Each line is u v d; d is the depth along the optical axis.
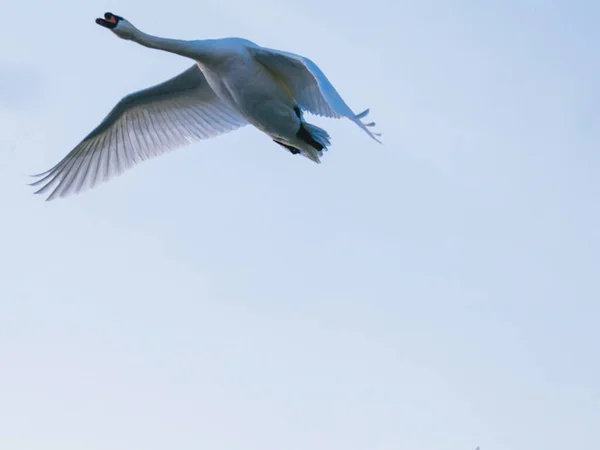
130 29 16.45
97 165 17.97
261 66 16.17
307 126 16.59
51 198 17.81
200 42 16.16
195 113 17.98
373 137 13.15
